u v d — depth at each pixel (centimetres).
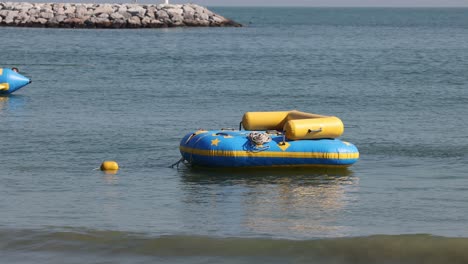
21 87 4316
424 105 4006
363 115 3625
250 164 2334
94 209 1914
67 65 6225
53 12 12106
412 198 2078
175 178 2278
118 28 12088
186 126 3228
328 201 2033
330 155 2342
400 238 1658
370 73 5894
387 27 16600
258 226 1773
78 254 1591
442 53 8275
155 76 5450
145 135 2992
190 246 1628
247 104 4000
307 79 5378
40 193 2075
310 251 1605
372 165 2502
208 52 7919
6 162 2477
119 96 4259
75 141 2853
